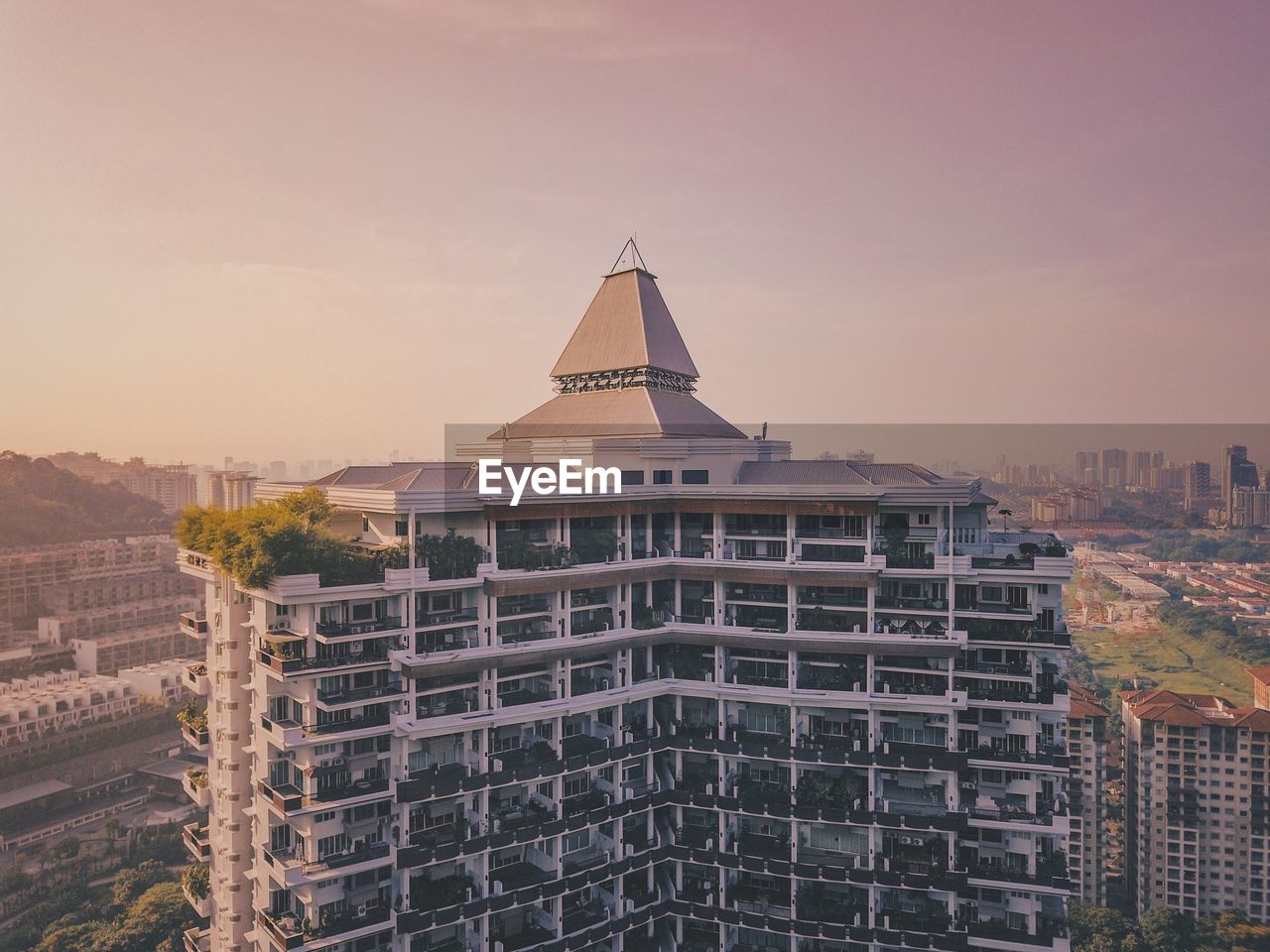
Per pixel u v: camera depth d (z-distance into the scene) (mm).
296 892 60906
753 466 82875
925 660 70438
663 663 77188
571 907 69250
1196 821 126938
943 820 65500
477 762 65812
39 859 138875
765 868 69062
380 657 61188
